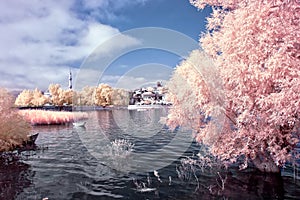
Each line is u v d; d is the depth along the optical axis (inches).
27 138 577.3
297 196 237.8
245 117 269.1
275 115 245.6
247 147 284.8
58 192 269.1
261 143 287.1
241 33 271.9
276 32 250.2
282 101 231.0
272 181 277.4
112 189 271.6
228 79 296.0
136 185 278.7
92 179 307.0
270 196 239.5
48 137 674.2
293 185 264.2
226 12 345.1
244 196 240.8
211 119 309.9
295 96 223.5
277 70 242.7
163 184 278.7
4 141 501.7
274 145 286.8
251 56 265.3
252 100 270.2
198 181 283.1
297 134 287.0
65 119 994.7
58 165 381.1
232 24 294.2
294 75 237.6
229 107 304.7
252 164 340.2
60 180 309.1
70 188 279.9
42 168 367.9
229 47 291.6
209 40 341.1
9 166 379.6
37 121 944.9
